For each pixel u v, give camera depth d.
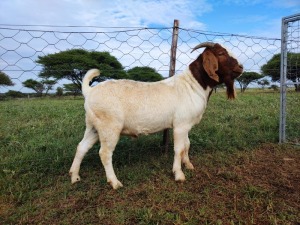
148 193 1.43
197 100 1.61
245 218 1.21
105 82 1.53
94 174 1.67
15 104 5.41
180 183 1.54
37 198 1.42
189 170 1.71
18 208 1.32
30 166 1.73
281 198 1.37
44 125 2.87
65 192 1.46
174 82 1.63
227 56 1.56
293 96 4.74
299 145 2.12
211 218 1.20
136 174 1.65
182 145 1.61
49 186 1.55
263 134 2.36
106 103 1.45
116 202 1.37
